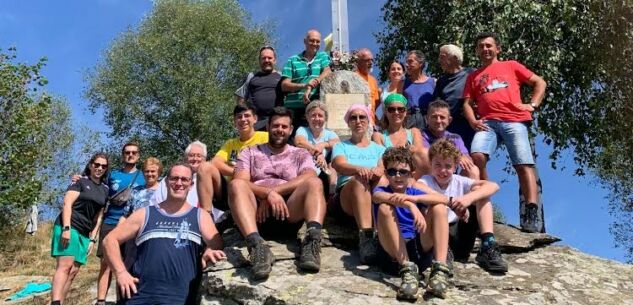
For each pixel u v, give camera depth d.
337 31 9.74
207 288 4.47
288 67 7.49
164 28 22.98
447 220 4.25
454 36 12.02
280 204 4.61
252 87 7.38
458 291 4.29
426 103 6.66
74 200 6.10
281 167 5.04
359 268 4.57
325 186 5.46
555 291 4.53
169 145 22.36
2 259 12.84
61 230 6.01
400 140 5.57
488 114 5.91
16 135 13.80
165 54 21.86
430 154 4.80
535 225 5.70
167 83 22.34
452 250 4.92
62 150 22.64
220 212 5.59
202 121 21.38
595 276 4.98
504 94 5.88
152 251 4.32
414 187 4.56
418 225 4.14
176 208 4.57
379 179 4.72
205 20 22.67
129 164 6.50
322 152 5.66
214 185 5.12
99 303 6.14
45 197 19.89
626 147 14.05
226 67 23.31
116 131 22.48
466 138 6.31
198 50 22.16
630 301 4.61
